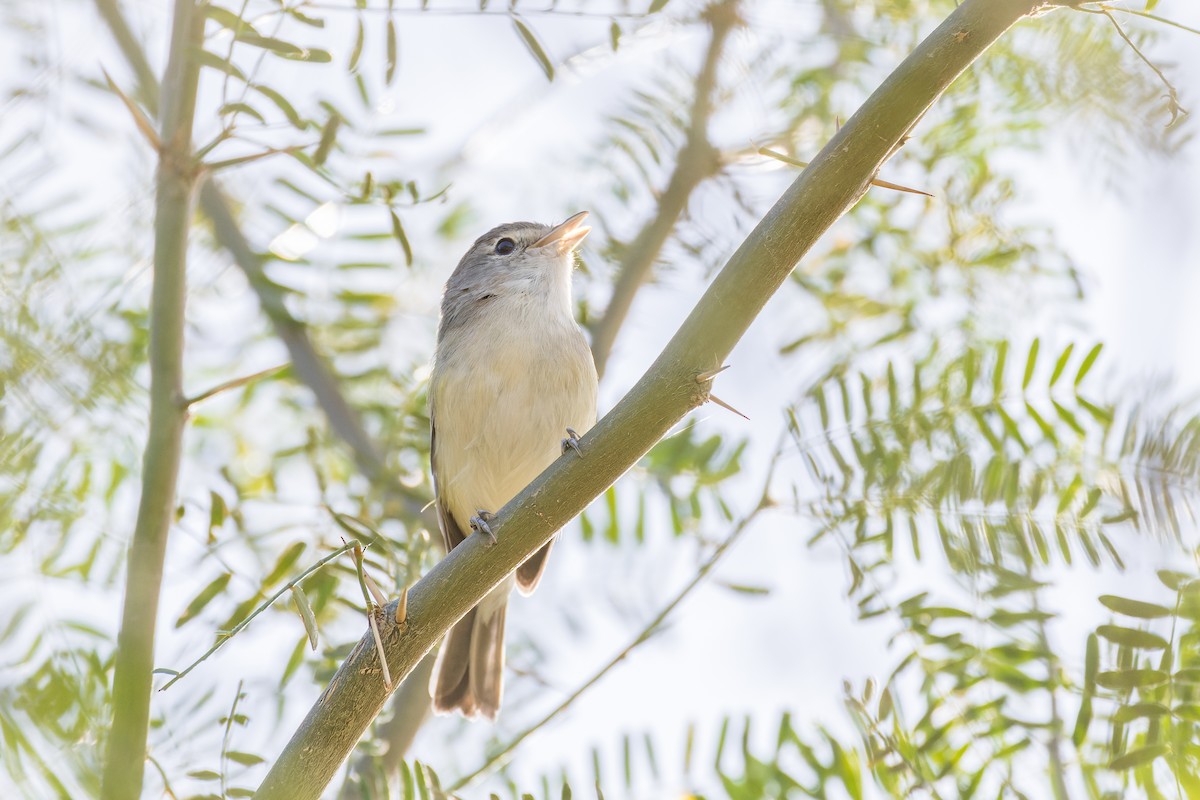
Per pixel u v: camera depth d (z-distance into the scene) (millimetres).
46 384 5711
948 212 8648
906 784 6094
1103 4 5344
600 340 9039
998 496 6480
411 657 5391
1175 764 5379
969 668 6316
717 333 5363
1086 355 6832
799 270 8883
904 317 8586
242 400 9031
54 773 4770
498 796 6270
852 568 6613
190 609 6480
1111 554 6336
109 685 5430
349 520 7195
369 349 9156
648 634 7129
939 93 5262
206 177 6312
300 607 4914
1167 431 6508
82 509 6090
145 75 7535
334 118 6094
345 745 5301
